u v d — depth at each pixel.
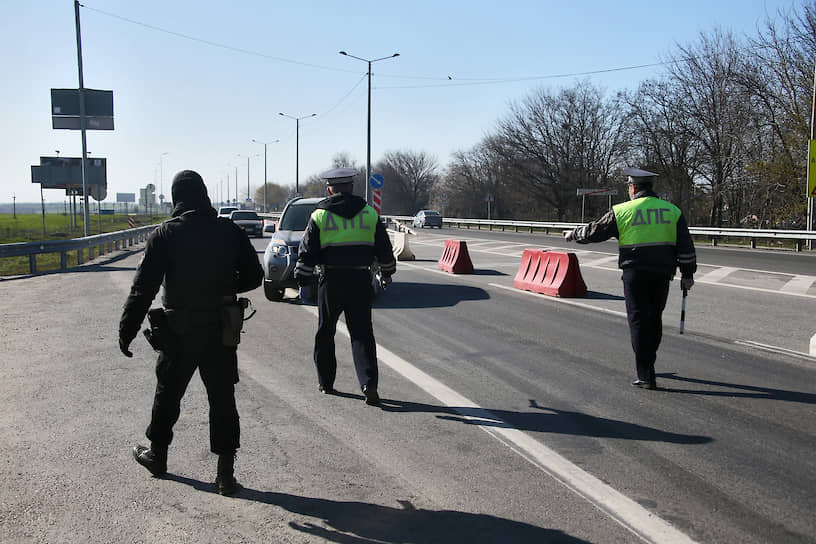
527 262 13.17
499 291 12.66
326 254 5.39
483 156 76.44
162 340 3.60
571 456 4.29
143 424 4.90
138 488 3.80
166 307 3.64
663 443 4.53
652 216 5.72
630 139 50.91
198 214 3.67
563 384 6.04
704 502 3.62
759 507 3.56
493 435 4.69
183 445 4.47
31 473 4.00
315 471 4.05
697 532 3.28
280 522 3.39
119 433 4.71
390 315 9.84
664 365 6.78
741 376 6.34
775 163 31.19
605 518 3.43
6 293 12.24
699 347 7.66
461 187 79.12
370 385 5.35
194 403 5.40
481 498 3.67
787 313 10.12
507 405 5.40
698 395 5.69
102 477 3.95
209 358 3.65
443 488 3.80
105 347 7.52
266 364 6.79
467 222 53.16
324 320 5.56
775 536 3.23
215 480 3.91
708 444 4.51
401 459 4.24
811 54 30.36
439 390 5.82
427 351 7.40
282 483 3.87
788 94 31.53
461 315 9.85
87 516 3.45
